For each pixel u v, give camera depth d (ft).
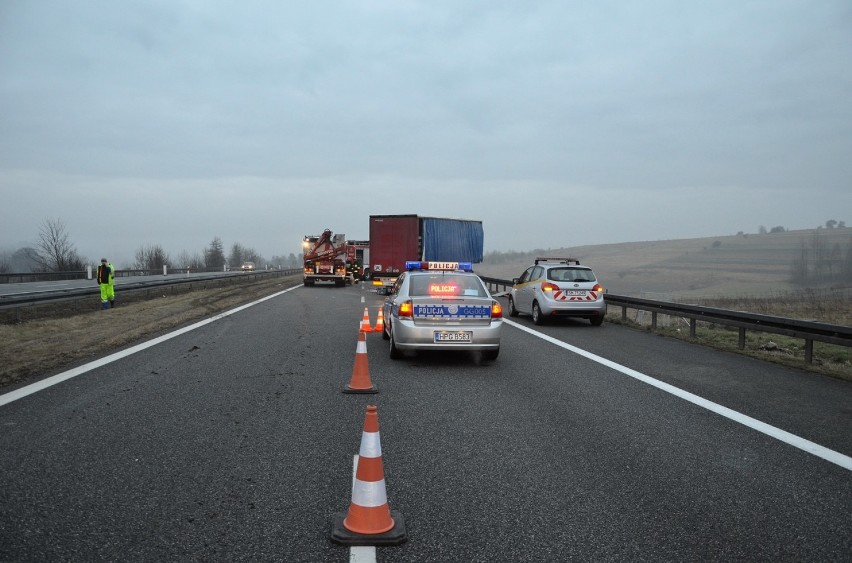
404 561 10.53
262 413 20.83
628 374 29.07
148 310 60.95
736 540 11.45
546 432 18.78
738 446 17.42
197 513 12.46
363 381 24.76
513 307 60.08
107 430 18.47
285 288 118.01
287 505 12.95
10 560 10.34
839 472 15.29
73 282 129.08
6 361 30.53
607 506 13.02
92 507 12.69
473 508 12.87
